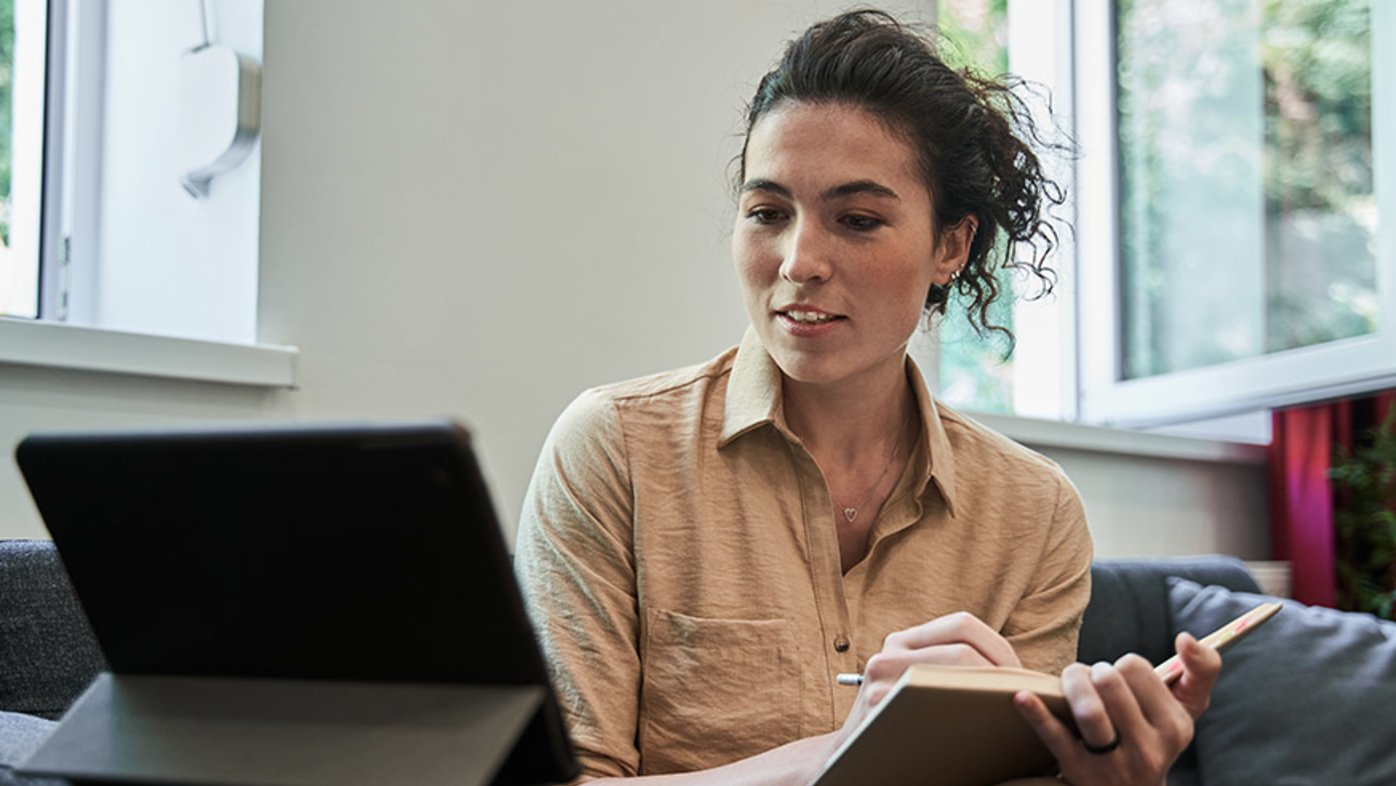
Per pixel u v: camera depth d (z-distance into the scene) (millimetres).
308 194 1934
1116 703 969
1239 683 2324
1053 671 1470
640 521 1401
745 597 1396
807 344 1331
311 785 651
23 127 2057
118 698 718
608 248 2289
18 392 1642
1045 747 1029
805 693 1367
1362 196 3270
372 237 1996
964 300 1812
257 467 666
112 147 2084
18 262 2041
